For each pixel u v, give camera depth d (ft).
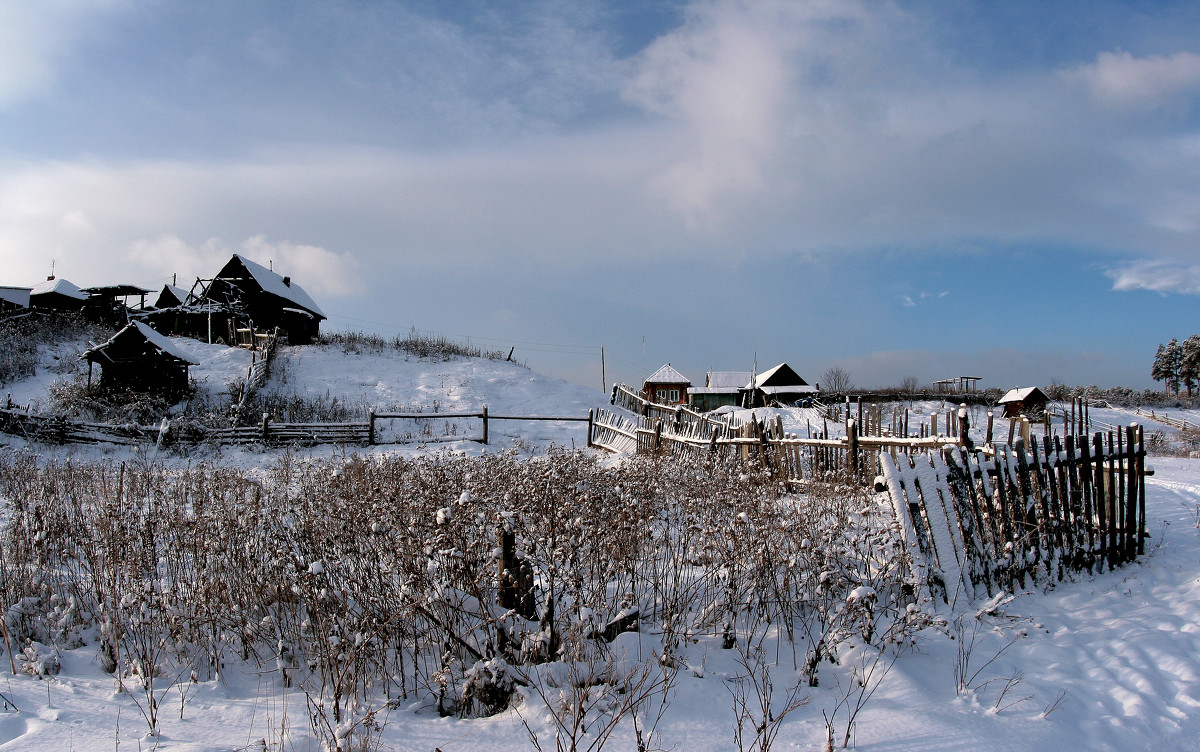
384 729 10.69
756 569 15.35
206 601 14.53
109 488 30.83
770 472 24.50
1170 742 10.47
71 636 14.84
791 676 12.49
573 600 13.74
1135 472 20.08
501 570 13.58
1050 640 14.14
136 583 15.20
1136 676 12.22
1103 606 16.08
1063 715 10.99
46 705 11.39
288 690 12.55
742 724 10.70
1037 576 17.78
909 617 12.92
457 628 13.47
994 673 12.49
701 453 36.40
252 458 55.83
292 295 120.47
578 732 10.32
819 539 15.99
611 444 60.90
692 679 12.09
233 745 10.18
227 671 13.47
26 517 21.76
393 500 19.39
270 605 15.49
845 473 24.90
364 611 13.19
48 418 57.47
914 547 15.53
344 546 16.17
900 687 11.82
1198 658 12.94
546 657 12.56
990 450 18.86
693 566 17.71
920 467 16.30
